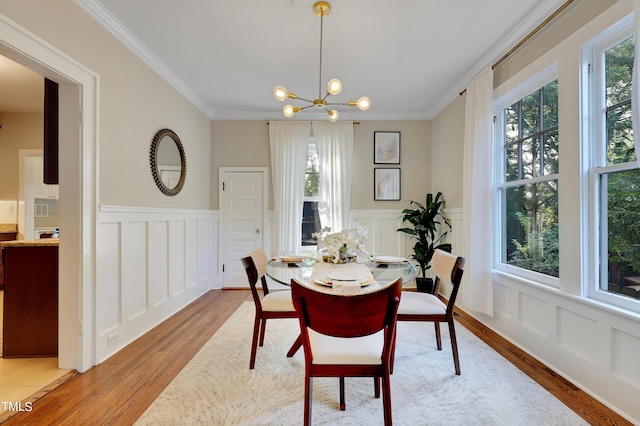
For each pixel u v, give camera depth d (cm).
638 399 158
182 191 361
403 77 335
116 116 245
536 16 226
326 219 439
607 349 174
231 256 452
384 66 310
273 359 230
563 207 207
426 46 273
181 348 249
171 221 333
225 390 190
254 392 188
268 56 291
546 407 172
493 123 290
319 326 138
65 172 209
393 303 136
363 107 257
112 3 216
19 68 316
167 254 324
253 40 264
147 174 289
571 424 159
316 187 459
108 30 235
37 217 507
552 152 231
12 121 446
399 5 219
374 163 452
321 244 282
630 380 162
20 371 208
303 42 267
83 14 211
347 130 444
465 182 318
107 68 235
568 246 203
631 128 171
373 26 244
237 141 452
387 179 452
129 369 215
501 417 164
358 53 285
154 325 298
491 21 238
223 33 254
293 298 140
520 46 252
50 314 230
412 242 452
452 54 287
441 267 239
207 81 345
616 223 179
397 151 452
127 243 258
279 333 282
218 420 162
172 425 158
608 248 183
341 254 242
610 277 182
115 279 243
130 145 263
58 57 191
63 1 195
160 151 312
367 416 165
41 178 495
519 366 219
